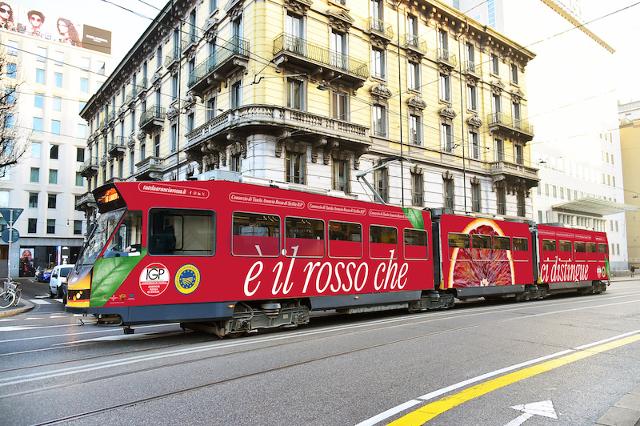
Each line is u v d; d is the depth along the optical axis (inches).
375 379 246.2
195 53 1026.7
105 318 347.6
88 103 1793.8
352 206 515.2
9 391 228.4
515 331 412.2
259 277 415.8
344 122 869.8
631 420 182.1
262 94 800.3
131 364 286.5
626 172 2706.7
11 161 772.6
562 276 872.3
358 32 960.3
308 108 853.2
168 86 1159.0
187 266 375.2
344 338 379.9
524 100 1429.6
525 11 1708.9
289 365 278.8
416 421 182.5
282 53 792.9
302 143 838.5
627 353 316.5
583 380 246.8
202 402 208.1
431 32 1137.4
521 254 777.6
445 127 1157.7
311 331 431.2
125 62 1408.7
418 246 596.7
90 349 344.5
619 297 842.8
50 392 225.9
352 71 896.9
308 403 205.9
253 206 420.8
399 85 1034.7
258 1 822.5
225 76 887.1
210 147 870.4
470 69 1245.1
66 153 2082.9
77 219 2082.9
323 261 473.7
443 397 214.7
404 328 435.8
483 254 698.8
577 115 2064.5
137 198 363.6
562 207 1829.5
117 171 1478.8
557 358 299.6
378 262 535.5
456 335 390.3
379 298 532.4
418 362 286.5
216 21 938.7
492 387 230.8
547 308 629.9
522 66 1446.9
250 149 798.5
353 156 917.2
